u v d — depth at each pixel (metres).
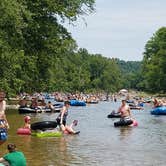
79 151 22.83
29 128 29.53
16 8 36.62
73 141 26.58
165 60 138.50
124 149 23.84
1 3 35.44
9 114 50.09
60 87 148.38
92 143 25.86
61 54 50.16
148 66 144.38
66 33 49.44
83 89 185.62
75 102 86.69
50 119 42.84
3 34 37.94
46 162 19.59
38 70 49.12
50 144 25.09
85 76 187.62
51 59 48.88
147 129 35.19
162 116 53.91
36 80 50.78
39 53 47.84
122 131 33.16
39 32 47.03
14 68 39.41
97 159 20.61
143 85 168.25
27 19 40.22
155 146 25.17
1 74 39.28
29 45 46.94
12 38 40.28
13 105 69.31
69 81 169.62
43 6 46.31
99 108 76.44
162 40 143.38
